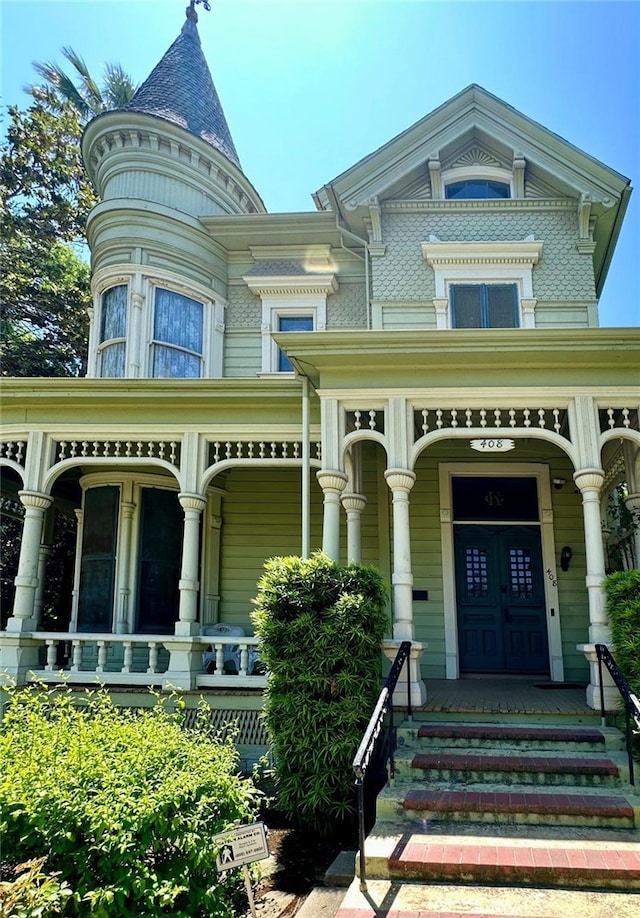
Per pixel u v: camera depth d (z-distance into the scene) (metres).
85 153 11.59
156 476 9.55
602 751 5.58
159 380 7.95
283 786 5.43
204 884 3.63
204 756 4.30
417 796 4.89
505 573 9.35
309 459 7.57
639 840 4.35
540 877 3.95
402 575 6.61
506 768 5.23
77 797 3.52
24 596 7.99
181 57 12.54
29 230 18.36
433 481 9.56
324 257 11.30
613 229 10.57
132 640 7.79
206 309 10.81
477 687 7.84
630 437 6.80
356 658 5.52
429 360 6.94
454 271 10.07
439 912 3.62
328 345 6.89
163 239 10.49
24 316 18.33
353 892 3.90
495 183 10.62
